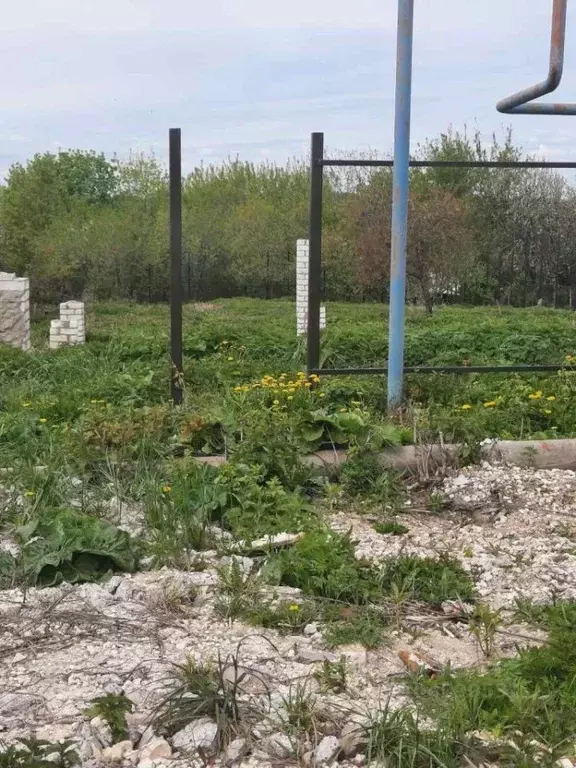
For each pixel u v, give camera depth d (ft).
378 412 23.47
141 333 42.34
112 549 14.87
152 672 11.34
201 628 12.80
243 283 88.12
